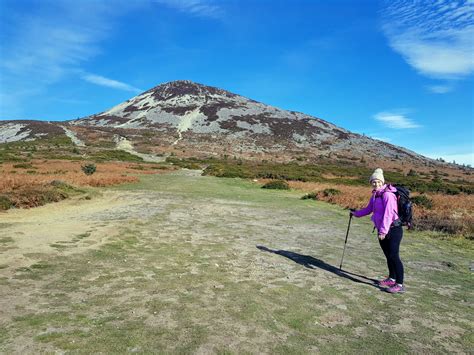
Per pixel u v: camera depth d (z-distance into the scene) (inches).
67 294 183.9
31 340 133.4
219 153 3597.4
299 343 144.5
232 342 141.6
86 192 677.3
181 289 199.6
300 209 589.0
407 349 144.3
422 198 655.1
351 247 331.6
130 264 242.7
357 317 173.8
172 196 670.5
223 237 344.8
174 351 132.2
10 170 1139.3
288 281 223.1
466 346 149.3
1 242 270.2
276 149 4146.2
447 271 264.8
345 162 3572.8
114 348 131.5
